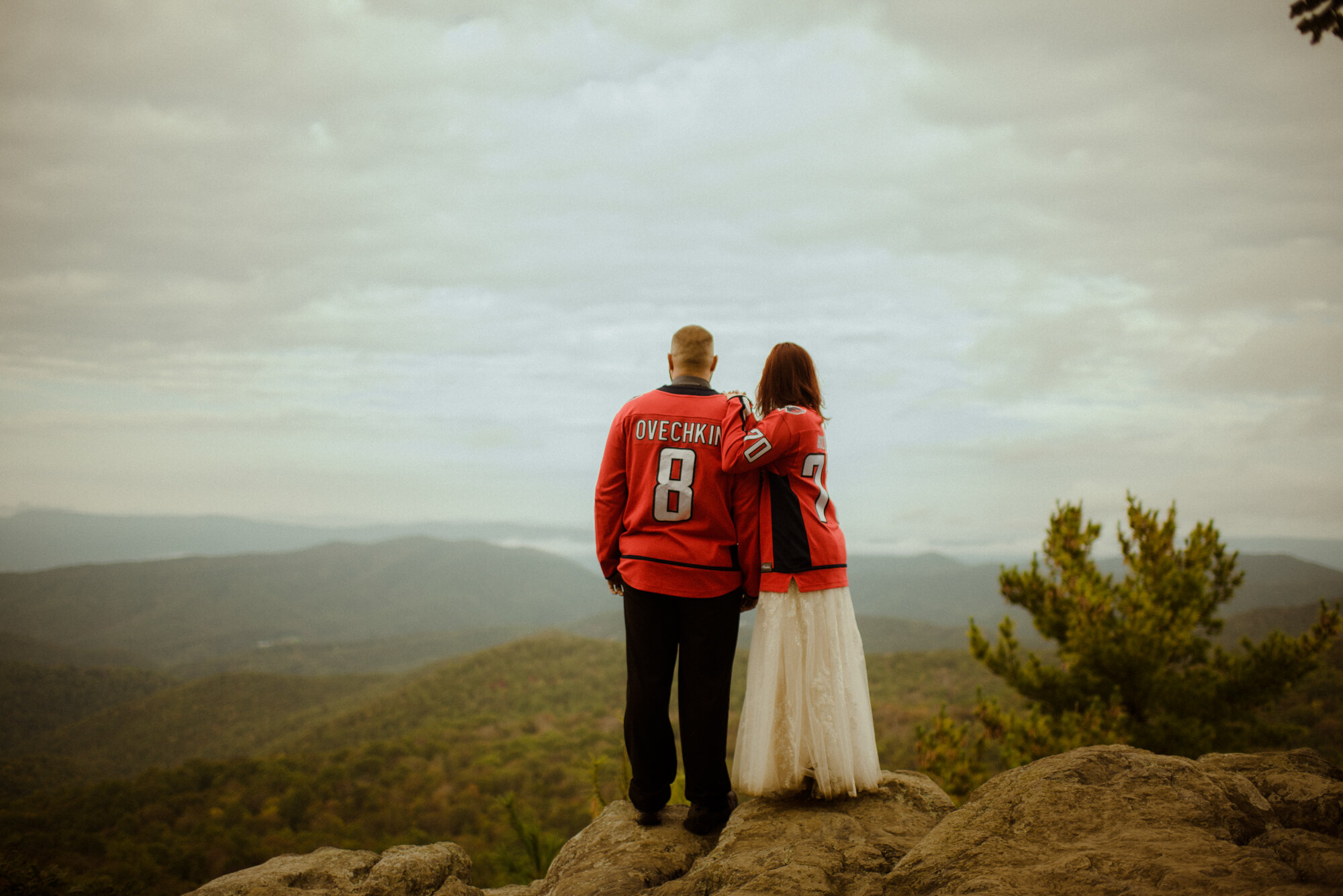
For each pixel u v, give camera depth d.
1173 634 10.55
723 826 3.52
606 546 3.71
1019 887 2.12
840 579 3.45
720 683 3.47
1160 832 2.35
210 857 53.88
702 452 3.46
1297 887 1.85
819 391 3.68
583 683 143.75
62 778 92.06
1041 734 9.53
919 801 3.44
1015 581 11.63
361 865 4.01
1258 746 10.12
